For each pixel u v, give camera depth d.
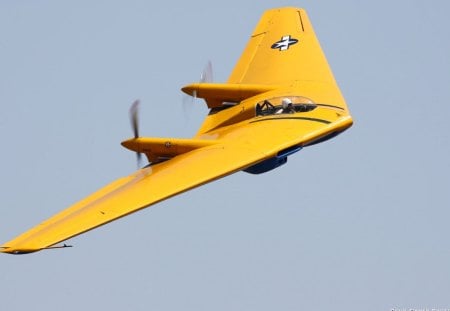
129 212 119.69
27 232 119.06
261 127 139.38
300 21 172.50
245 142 134.00
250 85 151.62
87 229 116.75
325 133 135.38
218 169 126.06
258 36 172.00
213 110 153.50
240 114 148.25
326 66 157.00
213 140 137.75
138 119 136.25
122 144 137.12
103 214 119.94
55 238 114.88
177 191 122.44
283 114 142.25
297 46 164.50
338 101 145.00
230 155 129.88
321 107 142.88
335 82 152.38
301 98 145.12
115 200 123.94
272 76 157.12
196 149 135.75
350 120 139.25
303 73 155.50
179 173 127.50
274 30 171.50
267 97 149.12
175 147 136.12
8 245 115.12
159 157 137.38
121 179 133.88
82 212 122.50
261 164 133.00
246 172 135.12
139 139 136.38
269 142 132.00
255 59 165.62
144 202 121.06
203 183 124.00
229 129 146.00
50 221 121.94
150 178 129.38
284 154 131.75
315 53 161.25
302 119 139.00
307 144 135.75
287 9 176.75
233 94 151.25
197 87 151.50
